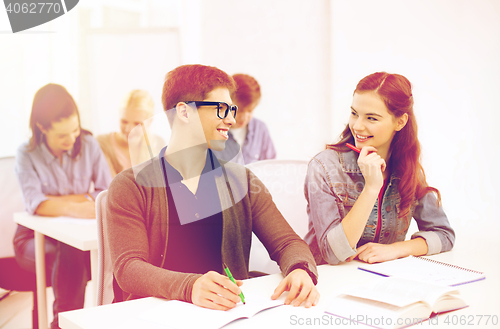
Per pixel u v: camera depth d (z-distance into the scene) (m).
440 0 2.24
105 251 1.08
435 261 1.07
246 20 2.86
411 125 1.22
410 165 1.24
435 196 1.30
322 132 2.79
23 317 2.12
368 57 2.51
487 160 2.10
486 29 2.11
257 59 2.86
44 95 1.97
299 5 2.80
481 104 2.14
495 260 1.12
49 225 1.59
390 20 2.41
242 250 1.11
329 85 2.78
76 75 2.54
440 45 2.25
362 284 0.90
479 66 2.13
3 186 2.04
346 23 2.60
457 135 2.20
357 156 1.25
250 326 0.67
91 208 1.79
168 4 2.83
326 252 1.08
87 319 0.70
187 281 0.79
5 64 2.28
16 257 1.86
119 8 2.69
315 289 0.81
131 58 2.68
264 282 0.92
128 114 2.19
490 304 0.77
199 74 1.03
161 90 1.09
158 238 1.01
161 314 0.72
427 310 0.70
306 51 2.77
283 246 1.04
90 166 2.07
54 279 1.75
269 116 2.83
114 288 1.04
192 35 2.86
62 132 1.96
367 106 1.17
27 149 1.92
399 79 1.18
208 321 0.68
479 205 2.08
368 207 1.06
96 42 2.60
